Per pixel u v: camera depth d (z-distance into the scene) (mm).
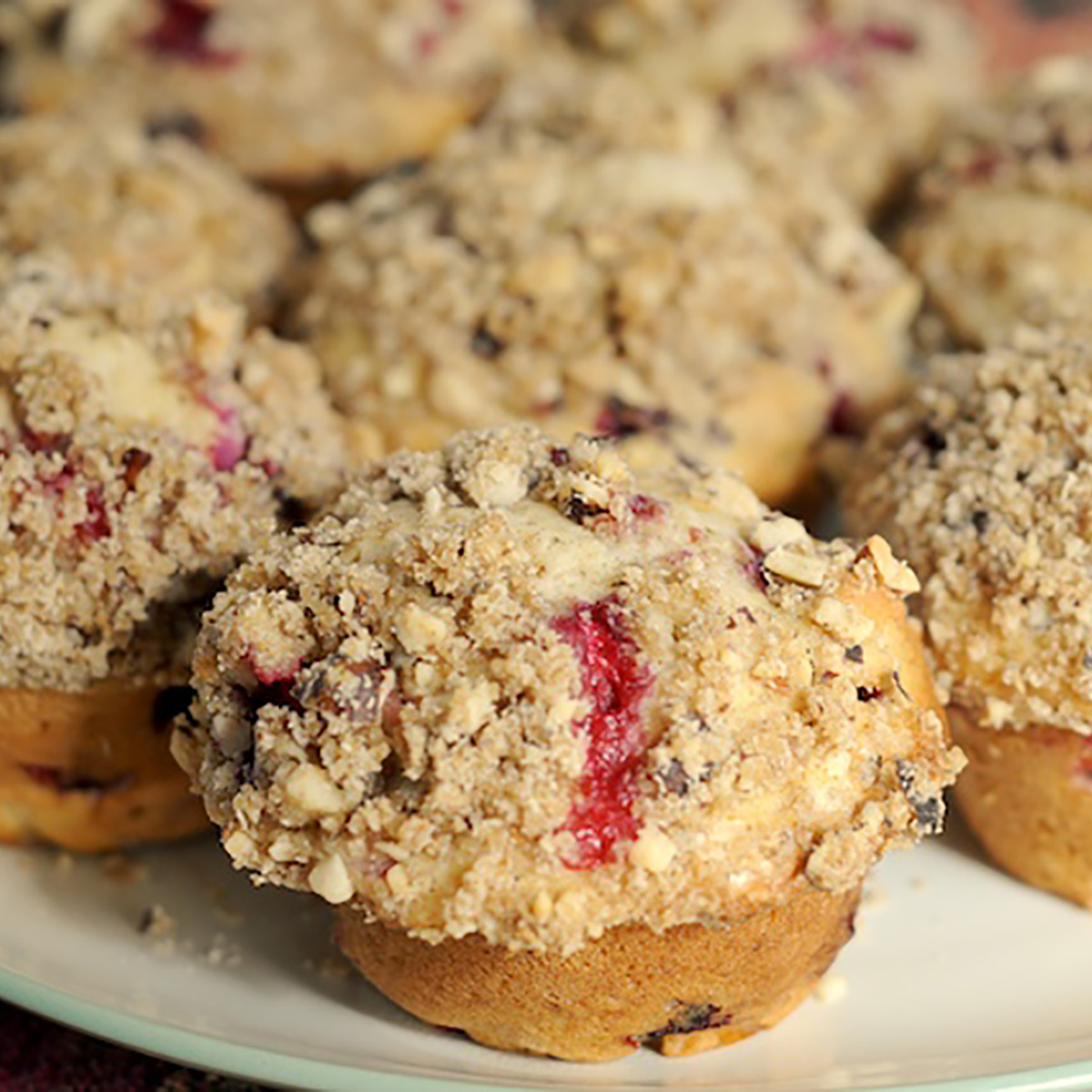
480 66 511
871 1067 358
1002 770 381
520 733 341
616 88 458
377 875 342
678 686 344
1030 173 464
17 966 367
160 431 379
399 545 354
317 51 499
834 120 504
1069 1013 367
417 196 444
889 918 382
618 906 340
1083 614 367
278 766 345
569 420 411
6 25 499
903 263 466
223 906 383
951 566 377
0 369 380
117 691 378
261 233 465
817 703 347
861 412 428
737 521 367
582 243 423
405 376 416
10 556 370
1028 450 382
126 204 454
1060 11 647
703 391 415
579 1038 356
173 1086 375
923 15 539
